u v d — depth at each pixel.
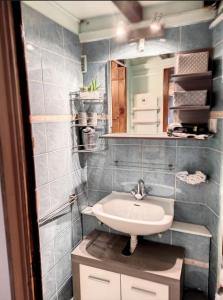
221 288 1.29
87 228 1.85
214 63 1.41
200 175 1.49
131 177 1.77
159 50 1.52
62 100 1.52
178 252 1.54
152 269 1.39
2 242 0.93
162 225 1.31
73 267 1.58
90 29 0.75
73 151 1.68
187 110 1.52
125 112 1.68
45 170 1.39
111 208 1.67
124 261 1.47
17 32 0.67
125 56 1.60
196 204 1.61
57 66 1.44
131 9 0.59
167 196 1.69
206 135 1.41
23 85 0.73
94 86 1.66
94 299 1.56
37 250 0.87
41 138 1.34
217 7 1.14
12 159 0.78
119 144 1.76
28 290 0.89
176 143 1.61
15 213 0.83
